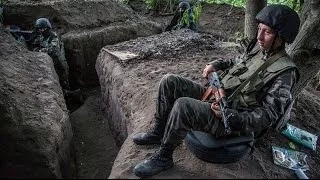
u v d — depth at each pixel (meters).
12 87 4.53
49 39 6.20
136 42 6.07
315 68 3.64
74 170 4.22
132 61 5.27
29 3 7.40
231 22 9.24
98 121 5.59
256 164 3.13
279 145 3.59
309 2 3.75
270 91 2.61
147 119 3.75
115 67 5.22
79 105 6.39
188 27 7.45
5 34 6.09
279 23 2.60
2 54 5.37
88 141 5.01
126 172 2.88
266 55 2.79
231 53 5.69
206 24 9.26
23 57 5.49
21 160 3.53
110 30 7.36
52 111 4.39
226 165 2.97
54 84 5.06
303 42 3.64
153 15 9.34
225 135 2.70
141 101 4.21
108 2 8.09
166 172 2.83
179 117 2.59
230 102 2.72
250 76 2.74
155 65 5.16
